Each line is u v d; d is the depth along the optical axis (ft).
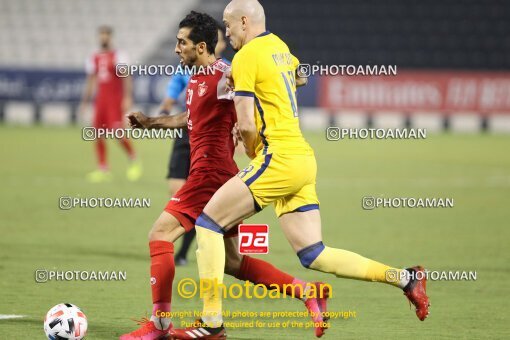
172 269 69.56
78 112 322.75
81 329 66.39
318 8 385.70
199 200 70.33
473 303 85.51
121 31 375.25
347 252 68.33
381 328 75.41
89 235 121.60
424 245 117.50
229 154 71.15
